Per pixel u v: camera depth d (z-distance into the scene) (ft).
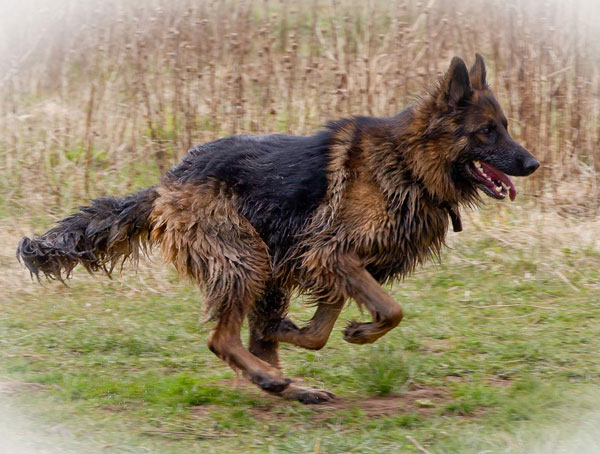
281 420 22.63
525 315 30.99
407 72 42.27
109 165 42.98
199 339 29.22
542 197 39.86
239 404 23.65
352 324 23.70
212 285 23.80
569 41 42.96
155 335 29.27
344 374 26.16
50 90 47.85
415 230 24.29
